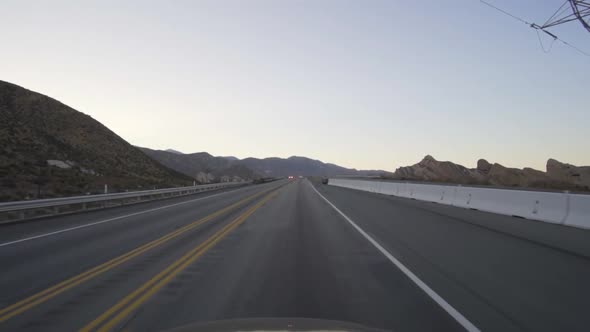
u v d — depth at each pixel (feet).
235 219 62.03
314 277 26.45
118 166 201.98
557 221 51.90
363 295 22.35
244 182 276.00
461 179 213.46
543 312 19.72
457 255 33.65
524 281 25.49
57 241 42.57
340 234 45.91
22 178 112.98
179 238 43.75
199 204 94.73
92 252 36.14
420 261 31.40
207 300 21.43
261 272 27.86
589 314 19.48
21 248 38.45
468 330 17.34
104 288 24.18
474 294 22.71
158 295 22.49
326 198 112.16
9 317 19.20
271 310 19.66
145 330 17.38
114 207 87.20
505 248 36.76
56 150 170.30
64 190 105.60
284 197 118.21
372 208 79.30
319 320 12.66
